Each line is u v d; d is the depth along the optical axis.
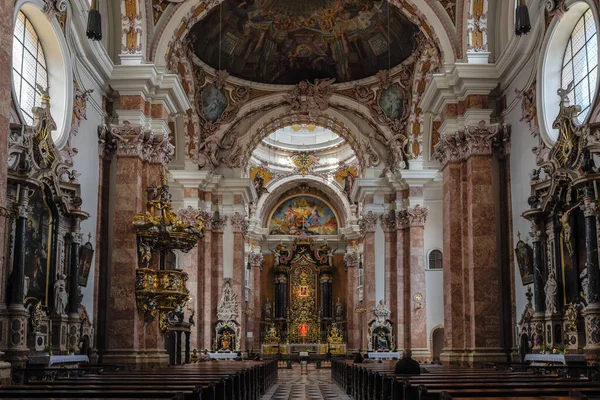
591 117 12.59
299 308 47.12
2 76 8.85
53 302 13.90
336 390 19.00
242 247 29.88
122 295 16.48
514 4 16.78
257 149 42.88
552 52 14.96
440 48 18.36
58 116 14.76
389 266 28.52
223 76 28.23
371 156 28.88
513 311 16.52
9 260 11.99
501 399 5.70
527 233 15.75
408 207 26.80
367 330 28.45
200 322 27.62
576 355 11.73
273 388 20.05
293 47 28.62
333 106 29.30
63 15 14.79
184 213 26.55
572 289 13.43
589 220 12.20
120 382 8.11
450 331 17.22
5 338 11.62
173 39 18.56
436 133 26.80
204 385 7.69
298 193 47.50
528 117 15.77
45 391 6.48
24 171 12.26
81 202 14.80
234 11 26.34
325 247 47.22
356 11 26.70
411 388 7.54
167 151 18.23
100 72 16.86
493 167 17.34
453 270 17.38
